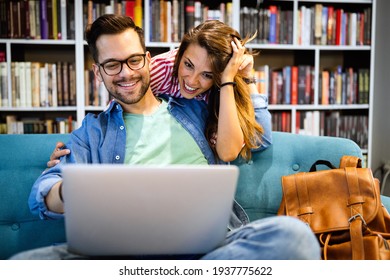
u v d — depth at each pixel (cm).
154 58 160
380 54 331
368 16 296
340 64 327
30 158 150
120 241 98
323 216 137
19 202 147
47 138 154
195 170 93
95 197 93
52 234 150
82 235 97
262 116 159
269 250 98
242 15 283
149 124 148
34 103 268
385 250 126
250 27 285
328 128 301
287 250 97
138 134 146
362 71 299
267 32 287
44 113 295
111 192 92
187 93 150
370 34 297
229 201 98
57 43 266
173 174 92
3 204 146
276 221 99
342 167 147
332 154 156
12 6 260
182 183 93
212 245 102
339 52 325
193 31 146
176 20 274
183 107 155
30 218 149
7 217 147
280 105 293
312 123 300
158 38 274
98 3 280
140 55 137
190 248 101
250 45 284
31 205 128
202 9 279
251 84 163
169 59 158
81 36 267
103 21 135
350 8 306
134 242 98
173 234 98
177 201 95
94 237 97
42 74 268
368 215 133
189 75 145
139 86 140
